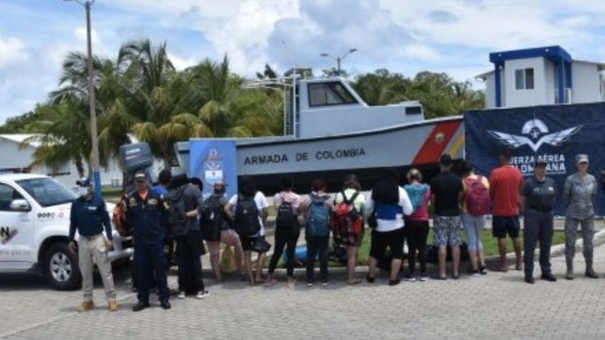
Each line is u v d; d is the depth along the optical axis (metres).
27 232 11.99
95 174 31.42
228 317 9.41
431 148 16.45
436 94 64.81
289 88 18.61
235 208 11.62
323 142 17.30
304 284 11.47
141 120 40.62
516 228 11.63
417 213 11.05
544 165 10.68
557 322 8.29
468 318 8.66
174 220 10.60
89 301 10.30
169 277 12.71
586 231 10.96
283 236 11.26
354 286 11.08
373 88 56.88
